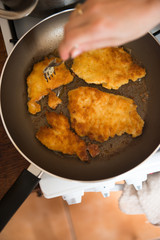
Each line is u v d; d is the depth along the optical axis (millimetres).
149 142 443
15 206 398
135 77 462
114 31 281
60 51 287
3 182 442
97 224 854
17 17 406
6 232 828
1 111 406
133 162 439
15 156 444
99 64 467
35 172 413
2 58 463
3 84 431
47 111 455
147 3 282
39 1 420
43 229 846
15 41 449
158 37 468
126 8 280
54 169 433
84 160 441
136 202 614
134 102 461
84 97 454
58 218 853
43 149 443
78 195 488
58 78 459
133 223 846
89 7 280
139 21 286
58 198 846
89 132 450
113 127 451
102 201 830
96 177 433
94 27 272
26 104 453
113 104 455
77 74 465
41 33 451
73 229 857
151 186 566
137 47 465
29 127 448
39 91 453
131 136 450
